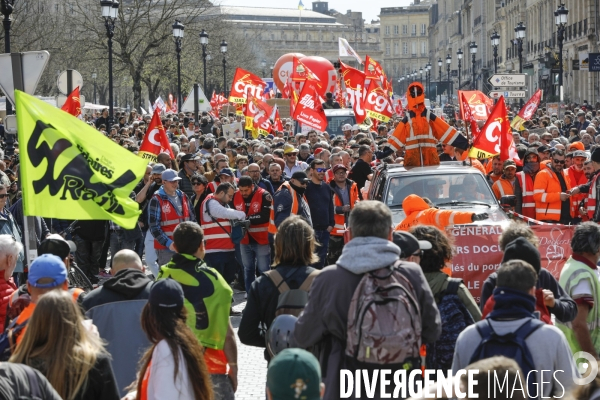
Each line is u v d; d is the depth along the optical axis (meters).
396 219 11.02
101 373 4.60
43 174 6.44
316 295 4.95
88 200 6.46
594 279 6.32
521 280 4.80
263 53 120.69
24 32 41.34
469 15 121.19
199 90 31.31
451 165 12.45
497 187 13.38
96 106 49.38
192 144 21.70
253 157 17.48
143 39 48.59
